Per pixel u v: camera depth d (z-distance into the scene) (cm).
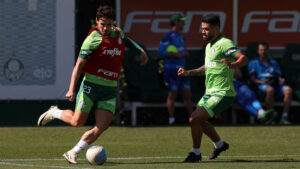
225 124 5494
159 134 4559
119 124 5481
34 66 5147
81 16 5225
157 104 5428
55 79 5153
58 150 3591
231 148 3766
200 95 5416
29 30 5138
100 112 2931
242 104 5425
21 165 2830
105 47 2888
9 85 5138
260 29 5850
